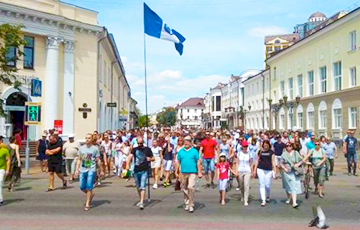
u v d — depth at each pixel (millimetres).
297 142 16438
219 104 107125
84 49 28250
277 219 9312
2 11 23547
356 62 34531
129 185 15281
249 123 71500
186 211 10234
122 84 55094
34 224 8664
